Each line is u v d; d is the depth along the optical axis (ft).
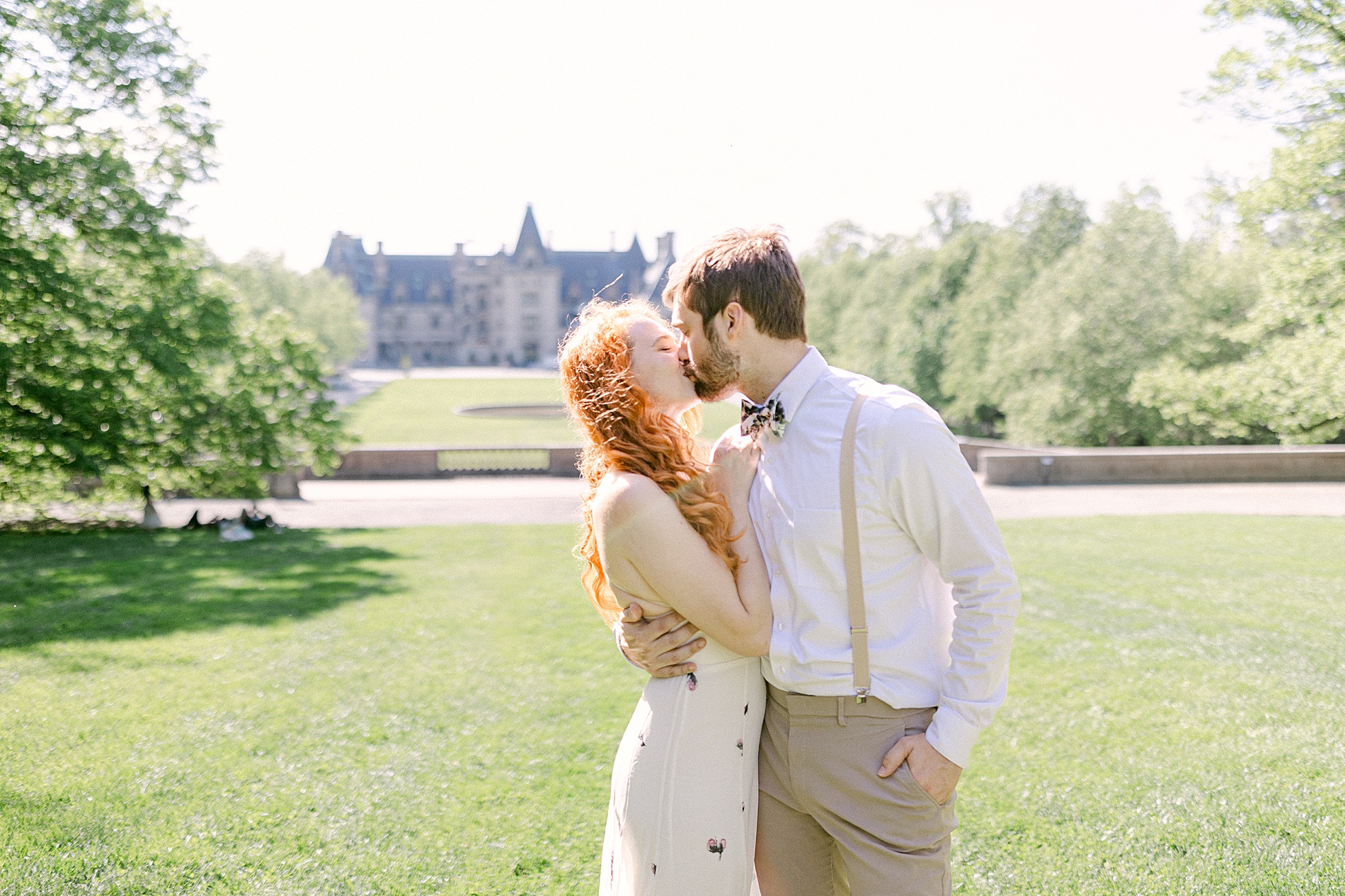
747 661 6.20
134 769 13.23
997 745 14.23
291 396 44.04
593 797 12.39
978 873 10.15
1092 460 58.85
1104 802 12.00
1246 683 17.39
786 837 6.26
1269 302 41.37
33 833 11.13
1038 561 31.14
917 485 5.52
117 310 39.22
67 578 28.48
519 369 341.62
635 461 5.94
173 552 33.96
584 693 17.10
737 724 6.13
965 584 5.57
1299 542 35.06
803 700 5.88
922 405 5.70
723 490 6.22
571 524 42.75
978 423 113.29
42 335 37.40
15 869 10.21
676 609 5.83
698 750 6.02
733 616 5.75
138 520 42.96
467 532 39.93
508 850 10.84
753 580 5.92
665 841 5.99
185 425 41.32
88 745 14.19
